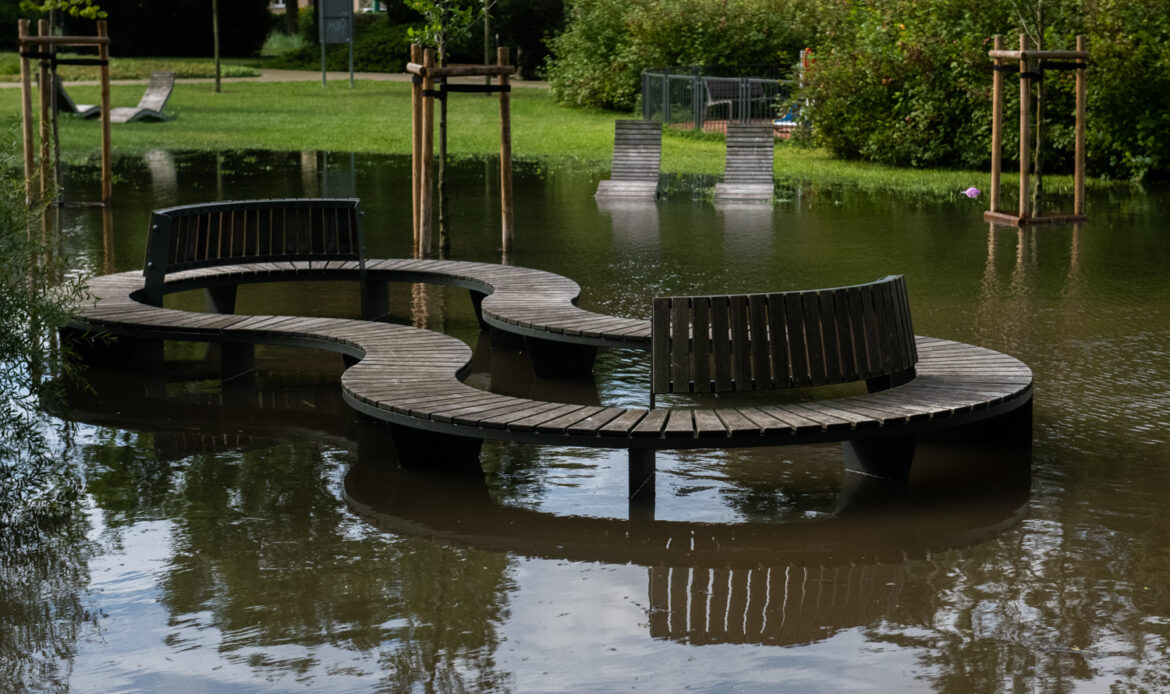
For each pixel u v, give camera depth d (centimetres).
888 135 2377
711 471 724
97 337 943
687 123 3011
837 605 539
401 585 561
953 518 641
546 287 1057
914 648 498
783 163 2430
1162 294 1203
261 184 2047
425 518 645
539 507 663
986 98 2255
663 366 682
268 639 507
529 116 3403
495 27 4709
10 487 687
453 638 508
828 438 650
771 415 672
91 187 1986
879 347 727
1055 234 1598
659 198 1981
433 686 467
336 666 484
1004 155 2286
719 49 3391
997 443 752
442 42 1482
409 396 719
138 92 3812
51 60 1783
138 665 485
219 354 1010
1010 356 877
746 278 1285
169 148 2575
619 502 671
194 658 491
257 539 615
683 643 503
